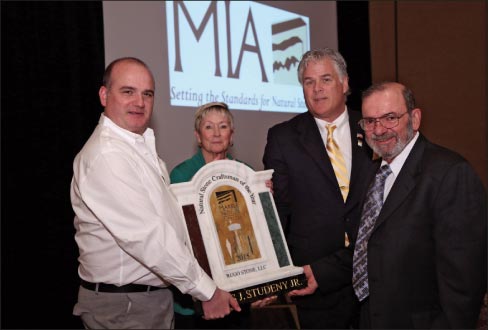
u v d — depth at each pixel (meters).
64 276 3.39
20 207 3.16
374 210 1.80
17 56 3.16
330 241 2.19
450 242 1.55
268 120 4.61
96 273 1.87
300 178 2.23
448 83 5.88
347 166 2.25
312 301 2.29
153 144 2.13
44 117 3.30
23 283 3.17
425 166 1.65
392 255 1.65
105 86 1.97
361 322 1.86
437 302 1.66
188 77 3.97
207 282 1.84
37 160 3.26
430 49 5.93
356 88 5.80
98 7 3.51
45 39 3.31
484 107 5.74
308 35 5.15
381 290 1.66
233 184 2.12
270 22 4.70
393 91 1.71
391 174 1.78
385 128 1.71
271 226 2.12
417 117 1.74
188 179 2.40
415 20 5.98
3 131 3.09
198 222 2.00
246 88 4.43
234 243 2.03
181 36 3.95
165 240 1.76
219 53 4.21
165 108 3.81
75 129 3.46
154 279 1.90
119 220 1.76
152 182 1.87
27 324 3.17
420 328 1.62
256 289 1.98
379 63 6.12
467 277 1.53
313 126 2.30
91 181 1.79
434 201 1.60
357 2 5.78
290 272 2.06
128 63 1.95
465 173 1.58
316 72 2.16
